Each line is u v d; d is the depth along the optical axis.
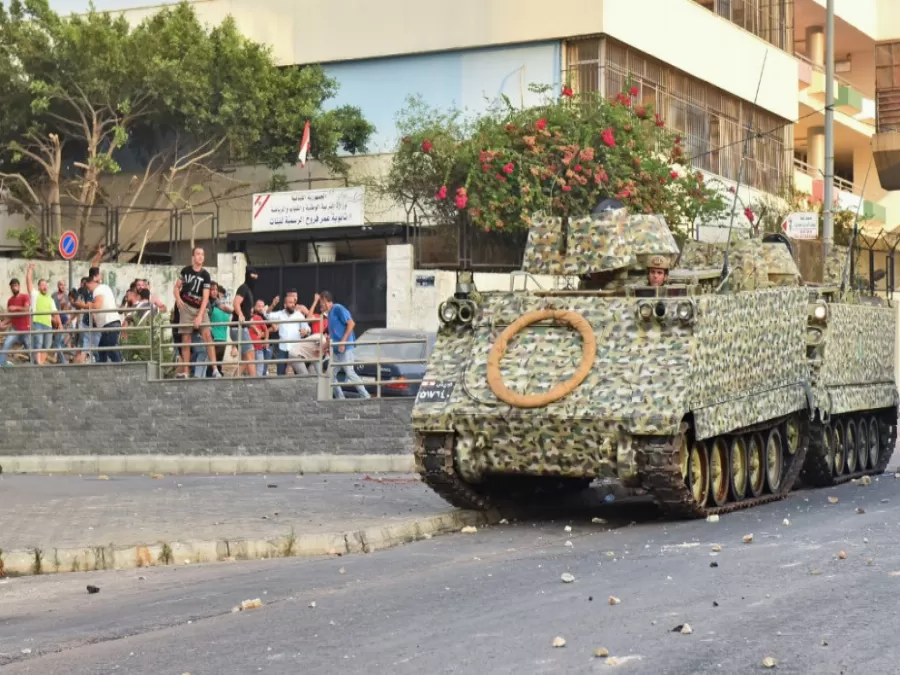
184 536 13.85
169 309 35.16
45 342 27.31
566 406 15.05
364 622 9.72
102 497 17.75
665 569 11.75
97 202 38.91
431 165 34.81
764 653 8.28
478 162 33.94
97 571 12.93
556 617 9.63
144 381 24.94
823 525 14.60
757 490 17.48
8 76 36.91
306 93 38.41
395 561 12.95
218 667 8.46
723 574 11.34
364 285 35.50
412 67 38.53
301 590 11.32
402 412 23.05
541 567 12.15
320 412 23.56
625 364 15.30
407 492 18.31
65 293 28.08
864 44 56.44
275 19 39.91
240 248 38.41
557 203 33.59
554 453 15.28
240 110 37.28
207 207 39.56
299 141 38.06
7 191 38.47
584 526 15.54
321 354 23.78
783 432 18.44
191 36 37.62
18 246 38.81
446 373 16.03
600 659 8.25
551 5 36.81
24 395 25.83
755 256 19.94
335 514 15.70
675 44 39.91
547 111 34.41
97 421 25.27
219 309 25.41
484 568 12.21
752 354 16.88
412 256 34.12
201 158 37.75
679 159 36.00
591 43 36.75
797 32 54.69
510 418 15.24
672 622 9.31
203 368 25.02
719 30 42.41
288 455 23.66
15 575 12.78
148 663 8.66
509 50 37.47
